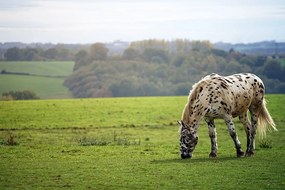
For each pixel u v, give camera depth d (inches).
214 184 1505.9
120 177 1620.3
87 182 1552.7
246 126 2124.8
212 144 2053.4
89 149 2333.9
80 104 4869.6
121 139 2802.7
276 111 4030.5
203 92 1996.8
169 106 4662.9
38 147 2418.8
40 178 1615.4
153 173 1679.4
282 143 2615.7
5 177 1631.4
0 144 2568.9
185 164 1844.2
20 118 3809.1
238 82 2082.9
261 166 1786.4
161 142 2696.9
